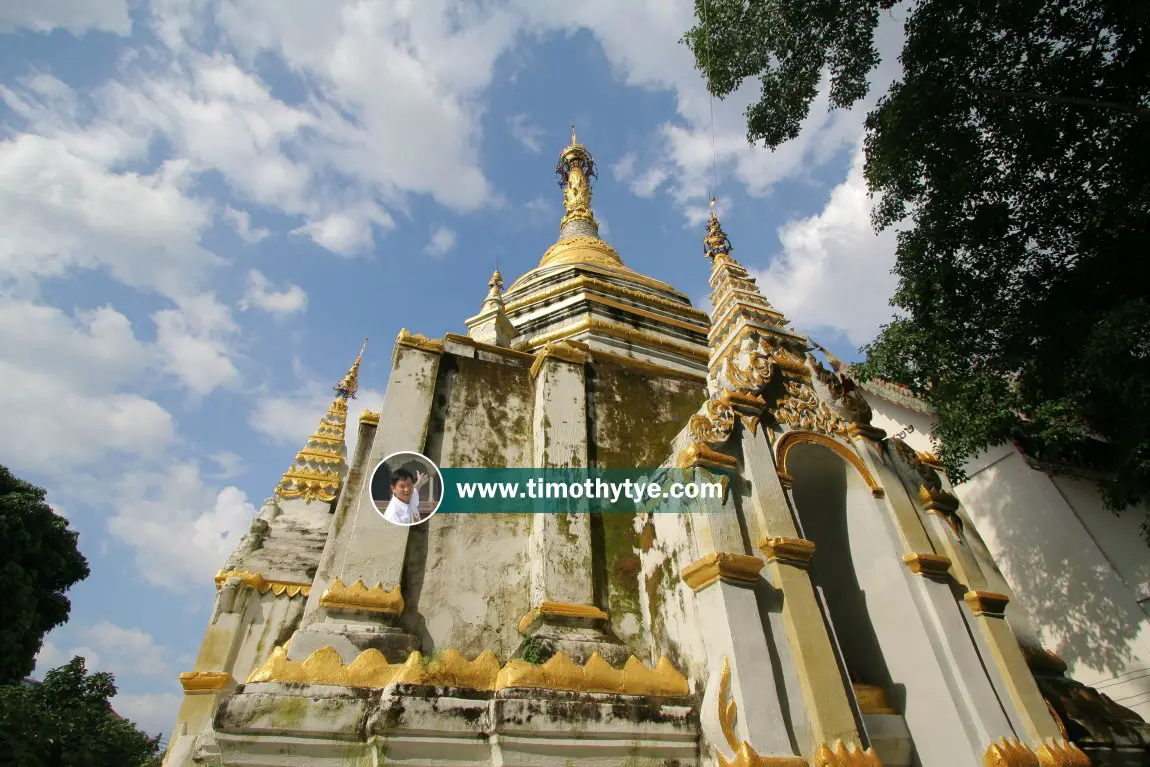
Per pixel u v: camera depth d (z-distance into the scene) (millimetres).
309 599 7672
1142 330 7883
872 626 7926
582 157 25625
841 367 12547
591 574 7840
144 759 27266
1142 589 11352
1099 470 13008
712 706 5734
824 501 8984
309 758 5371
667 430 10320
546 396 9461
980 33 9945
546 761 5621
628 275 16828
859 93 12039
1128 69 9469
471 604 7535
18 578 26609
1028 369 10961
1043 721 6934
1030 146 10180
